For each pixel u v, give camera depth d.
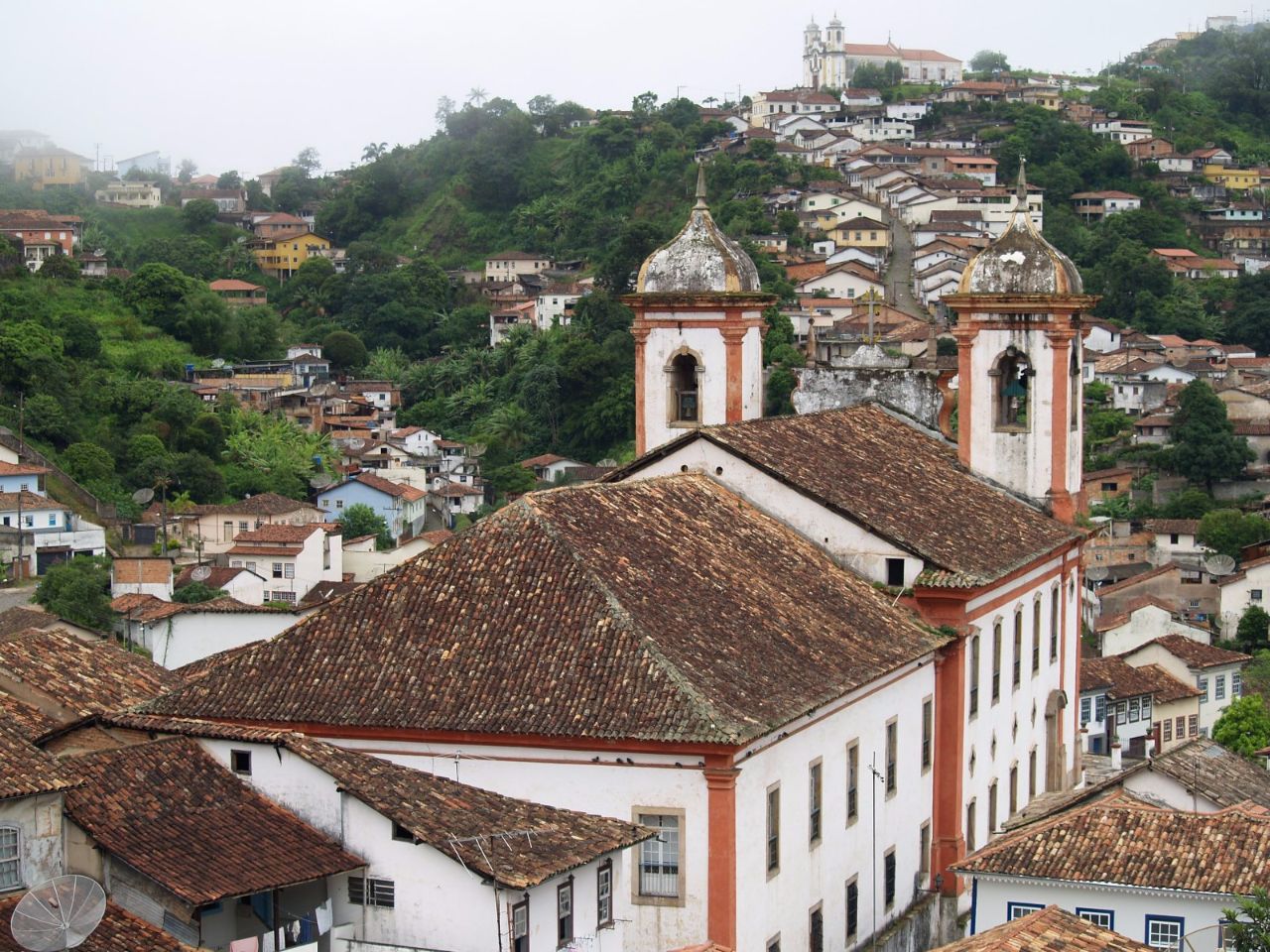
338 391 191.88
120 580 112.19
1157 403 175.88
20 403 154.62
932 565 50.22
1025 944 32.12
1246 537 134.38
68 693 42.72
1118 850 42.16
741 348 60.53
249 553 125.94
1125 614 115.31
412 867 35.53
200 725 38.38
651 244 187.75
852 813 45.41
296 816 36.78
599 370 173.00
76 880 31.16
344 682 40.66
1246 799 52.62
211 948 34.28
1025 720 58.03
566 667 39.62
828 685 41.84
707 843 38.41
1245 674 105.62
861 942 46.06
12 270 192.38
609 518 44.69
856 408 62.00
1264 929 36.25
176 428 162.00
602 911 37.12
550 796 39.09
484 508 159.12
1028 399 61.12
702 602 42.75
